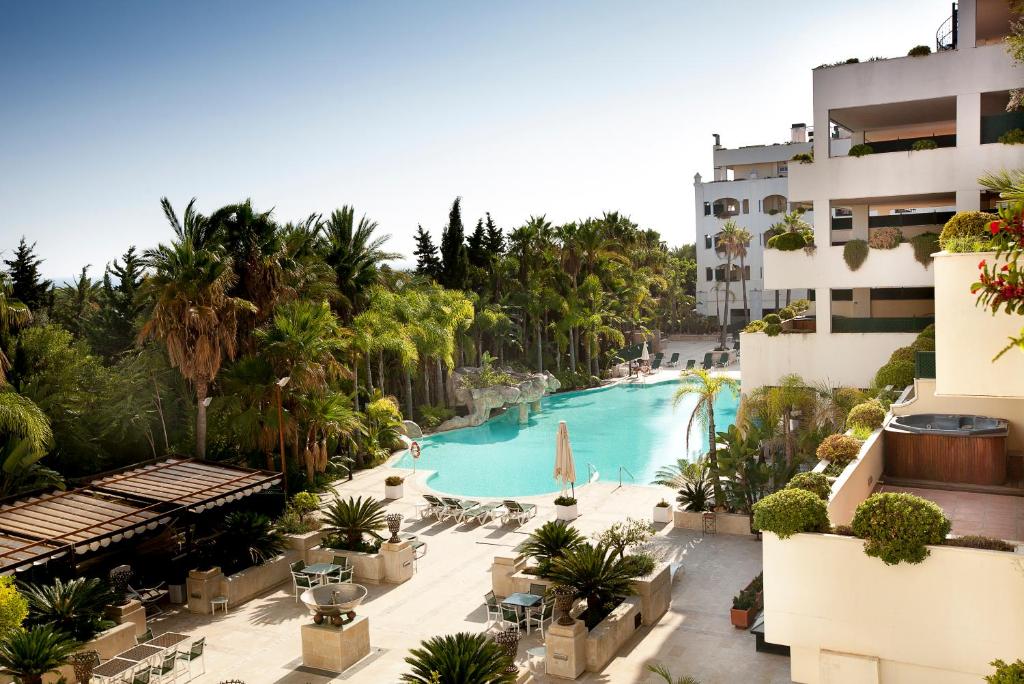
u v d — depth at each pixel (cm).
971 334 1191
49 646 1384
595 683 1472
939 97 2855
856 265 2981
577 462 3516
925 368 2008
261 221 3095
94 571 2081
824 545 1255
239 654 1661
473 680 1220
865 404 1980
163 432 3064
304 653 1600
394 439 3666
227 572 2006
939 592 1188
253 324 3066
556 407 4925
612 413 4688
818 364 3045
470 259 5675
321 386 2938
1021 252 788
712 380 2455
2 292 2692
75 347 2942
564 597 1532
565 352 5747
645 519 2477
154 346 3056
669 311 7925
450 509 2556
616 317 6028
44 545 1744
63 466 2731
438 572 2108
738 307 7956
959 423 1941
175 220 2867
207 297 2727
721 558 2108
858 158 2955
